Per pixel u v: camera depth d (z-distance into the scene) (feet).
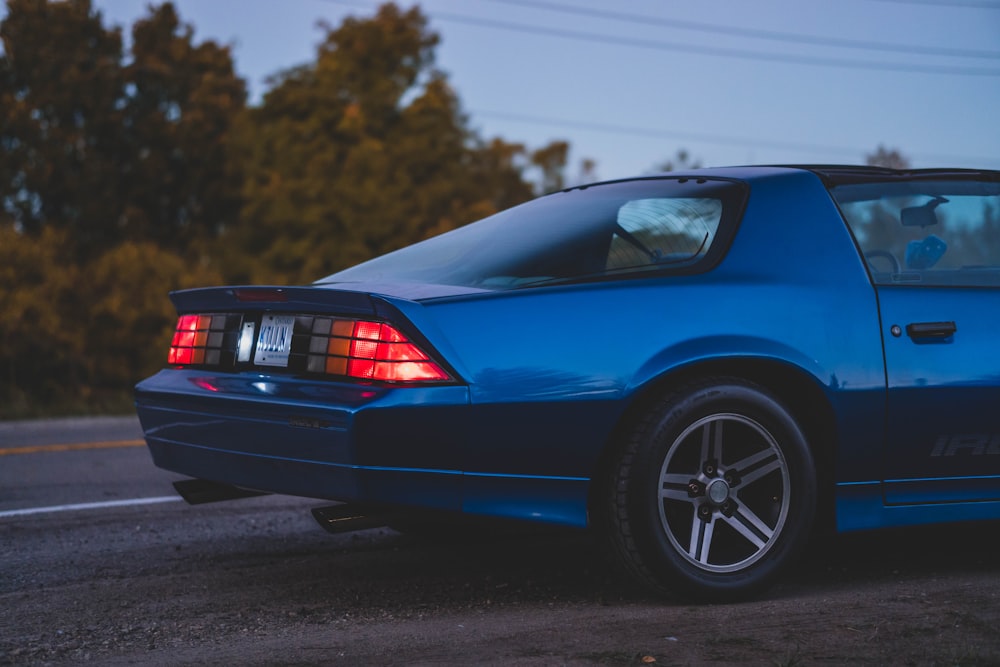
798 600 10.73
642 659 8.80
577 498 10.18
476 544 14.05
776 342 10.61
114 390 58.75
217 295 11.14
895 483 11.39
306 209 95.61
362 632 9.93
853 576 11.87
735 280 10.78
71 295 60.59
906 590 11.15
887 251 11.76
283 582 12.14
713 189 11.64
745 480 10.68
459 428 9.70
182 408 11.12
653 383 10.14
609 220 11.41
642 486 10.16
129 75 104.06
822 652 8.92
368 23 102.06
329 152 97.66
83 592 11.78
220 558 13.46
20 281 60.08
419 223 99.04
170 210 107.04
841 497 11.18
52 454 25.09
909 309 11.43
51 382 52.08
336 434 9.59
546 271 10.65
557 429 9.95
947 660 8.63
